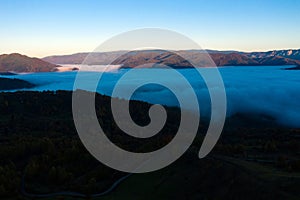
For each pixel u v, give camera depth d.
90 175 87.06
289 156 94.06
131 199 70.00
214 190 62.78
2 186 79.06
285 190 53.28
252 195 55.41
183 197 65.50
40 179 88.88
